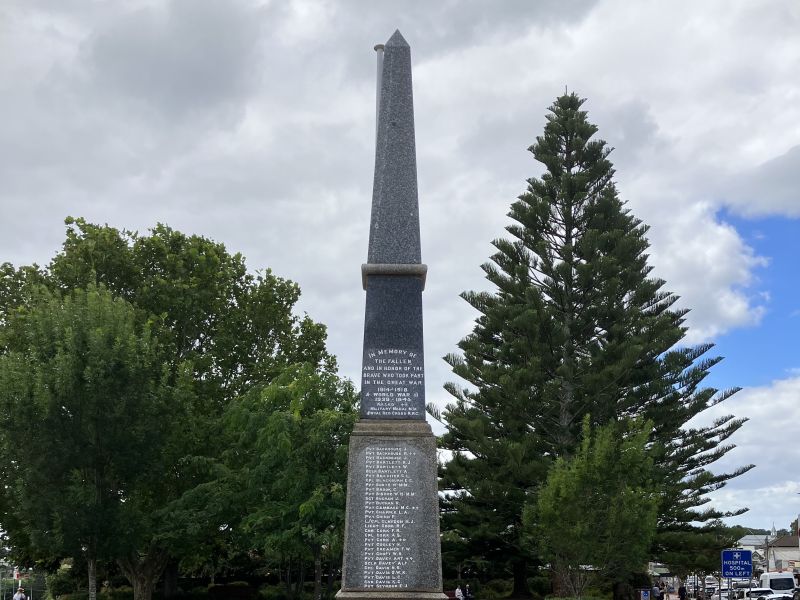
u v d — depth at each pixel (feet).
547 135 132.98
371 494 47.47
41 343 92.53
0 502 101.91
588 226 129.80
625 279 126.00
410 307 50.37
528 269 123.95
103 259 120.47
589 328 127.03
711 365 124.16
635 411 122.72
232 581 159.94
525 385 118.32
